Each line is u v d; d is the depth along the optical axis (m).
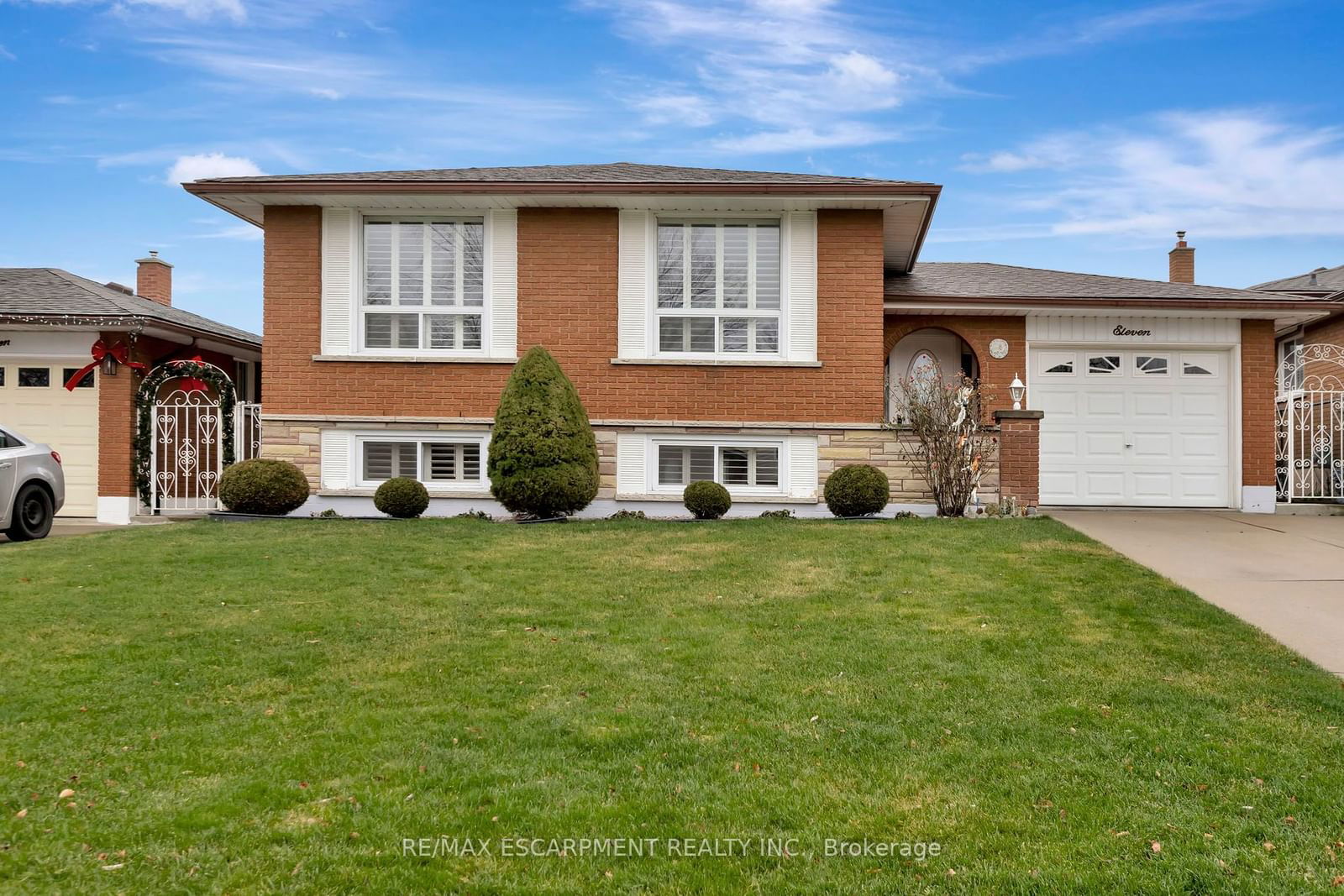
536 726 4.37
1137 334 13.45
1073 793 3.70
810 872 3.08
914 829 3.39
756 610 6.55
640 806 3.54
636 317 12.02
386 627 6.05
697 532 9.73
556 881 3.01
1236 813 3.53
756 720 4.48
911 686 4.98
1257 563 8.32
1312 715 4.55
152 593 6.88
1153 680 5.08
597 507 11.97
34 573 7.56
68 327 13.05
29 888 2.92
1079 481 13.56
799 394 11.92
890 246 13.81
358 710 4.56
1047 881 3.02
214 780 3.72
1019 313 13.43
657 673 5.18
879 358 11.92
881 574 7.66
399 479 11.33
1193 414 13.53
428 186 11.43
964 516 11.24
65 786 3.64
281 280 12.05
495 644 5.69
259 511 11.16
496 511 11.93
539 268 12.04
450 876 3.02
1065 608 6.57
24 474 10.45
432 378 11.98
